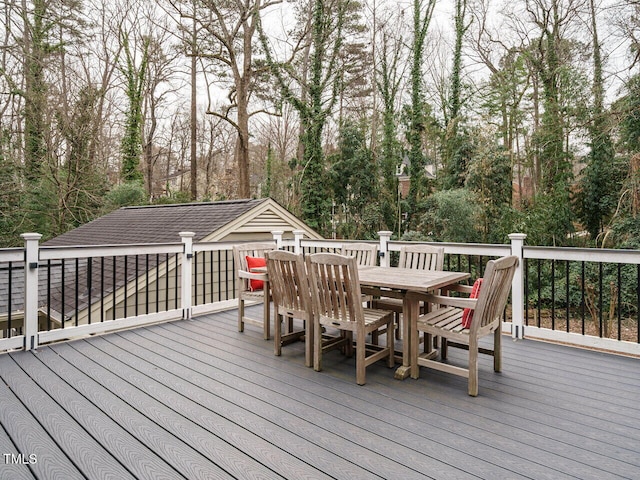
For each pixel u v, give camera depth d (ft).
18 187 37.83
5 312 19.99
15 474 5.84
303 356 11.21
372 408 8.00
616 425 7.32
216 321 15.07
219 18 43.88
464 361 10.81
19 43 39.81
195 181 62.80
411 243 14.42
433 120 43.50
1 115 39.06
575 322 29.81
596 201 32.73
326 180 43.98
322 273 9.68
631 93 28.09
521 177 38.99
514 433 7.03
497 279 8.85
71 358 10.85
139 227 30.83
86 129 41.88
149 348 11.80
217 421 7.43
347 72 47.16
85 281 23.09
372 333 11.88
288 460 6.20
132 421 7.40
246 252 14.49
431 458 6.25
